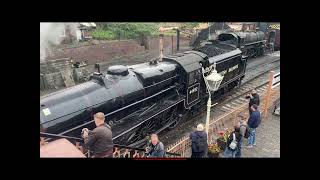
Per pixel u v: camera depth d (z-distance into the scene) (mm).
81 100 8281
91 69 21156
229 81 15336
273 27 26984
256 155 9789
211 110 13664
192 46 26078
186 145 9945
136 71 10305
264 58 24250
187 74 11781
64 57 20438
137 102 9820
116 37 23703
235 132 8891
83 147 7289
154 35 25109
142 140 9766
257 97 11031
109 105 8875
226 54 15062
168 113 11516
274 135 11227
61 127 7719
